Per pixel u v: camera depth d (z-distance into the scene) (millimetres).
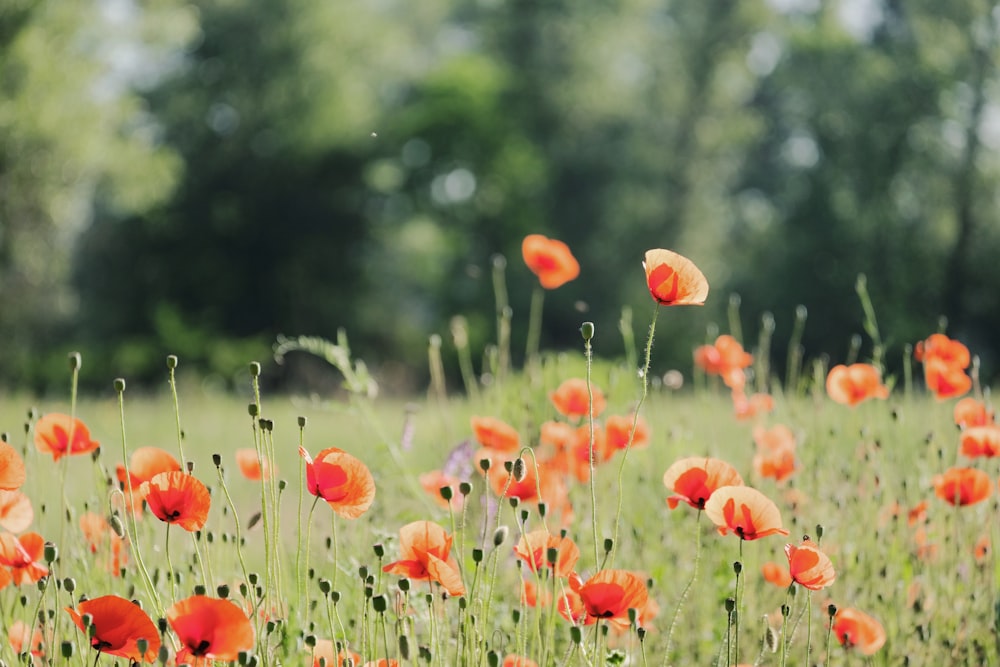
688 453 4324
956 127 34219
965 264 33438
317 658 2312
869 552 3586
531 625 3010
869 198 34750
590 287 41062
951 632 3387
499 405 4203
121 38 24547
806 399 4707
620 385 4766
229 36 36312
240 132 37438
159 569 2807
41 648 2604
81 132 24094
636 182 41469
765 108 44469
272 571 2512
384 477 3674
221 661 2289
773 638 2355
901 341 32406
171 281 36844
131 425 9578
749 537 2324
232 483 5078
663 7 43594
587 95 42062
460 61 42750
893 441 4047
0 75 22562
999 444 3400
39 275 27516
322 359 36219
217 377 33344
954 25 33062
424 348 40375
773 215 41031
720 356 4383
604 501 3803
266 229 38094
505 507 3471
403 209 42781
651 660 3320
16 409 10586
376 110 41312
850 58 35438
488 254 42062
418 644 2670
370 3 39406
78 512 3803
